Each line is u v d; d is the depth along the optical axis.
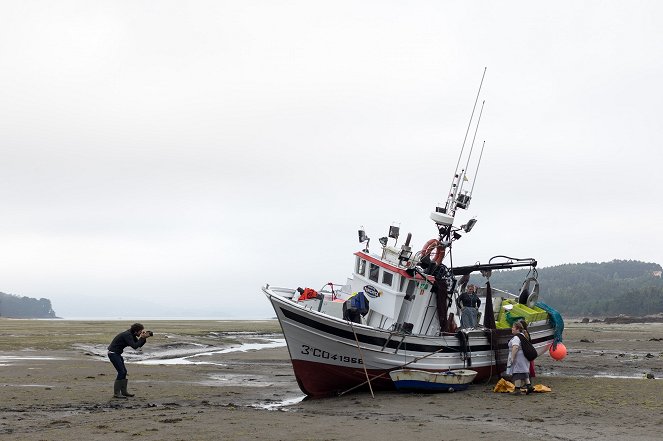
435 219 24.14
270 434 13.46
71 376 24.58
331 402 19.58
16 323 96.81
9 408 17.05
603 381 22.66
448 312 24.12
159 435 13.27
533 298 26.31
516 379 19.94
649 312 199.75
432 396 20.00
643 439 13.19
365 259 23.34
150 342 47.72
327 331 20.09
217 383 24.61
